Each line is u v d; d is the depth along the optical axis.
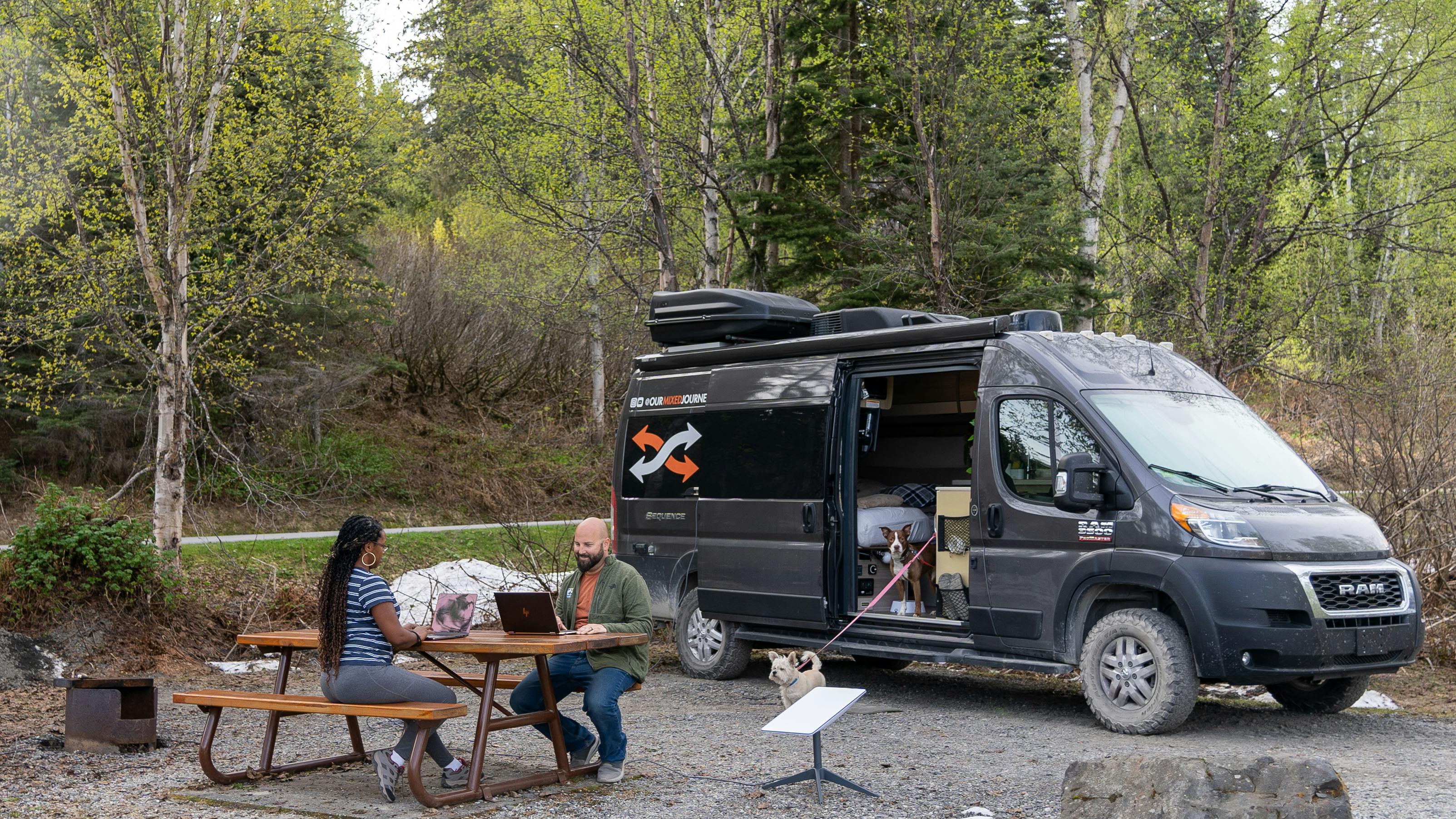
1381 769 6.54
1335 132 16.11
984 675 11.18
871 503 10.46
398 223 42.97
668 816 5.58
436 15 18.03
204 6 14.52
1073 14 19.17
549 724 6.31
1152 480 7.88
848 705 5.71
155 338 20.23
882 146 17.94
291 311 22.28
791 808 5.72
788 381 10.14
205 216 15.27
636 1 18.11
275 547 15.88
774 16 18.05
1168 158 16.09
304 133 15.98
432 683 6.00
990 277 16.98
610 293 25.77
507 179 19.12
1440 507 11.48
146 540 12.16
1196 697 8.08
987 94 17.12
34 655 10.45
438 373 30.62
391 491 25.27
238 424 22.89
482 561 16.06
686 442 10.94
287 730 8.28
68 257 16.36
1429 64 15.82
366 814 5.61
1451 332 16.20
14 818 5.72
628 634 6.23
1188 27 16.06
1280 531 7.65
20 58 18.14
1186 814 4.81
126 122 14.00
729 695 9.81
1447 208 19.92
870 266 17.14
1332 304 16.50
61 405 20.98
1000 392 8.78
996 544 8.64
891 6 16.98
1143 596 8.01
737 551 10.31
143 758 7.25
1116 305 17.66
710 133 18.42
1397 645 7.85
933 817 5.53
